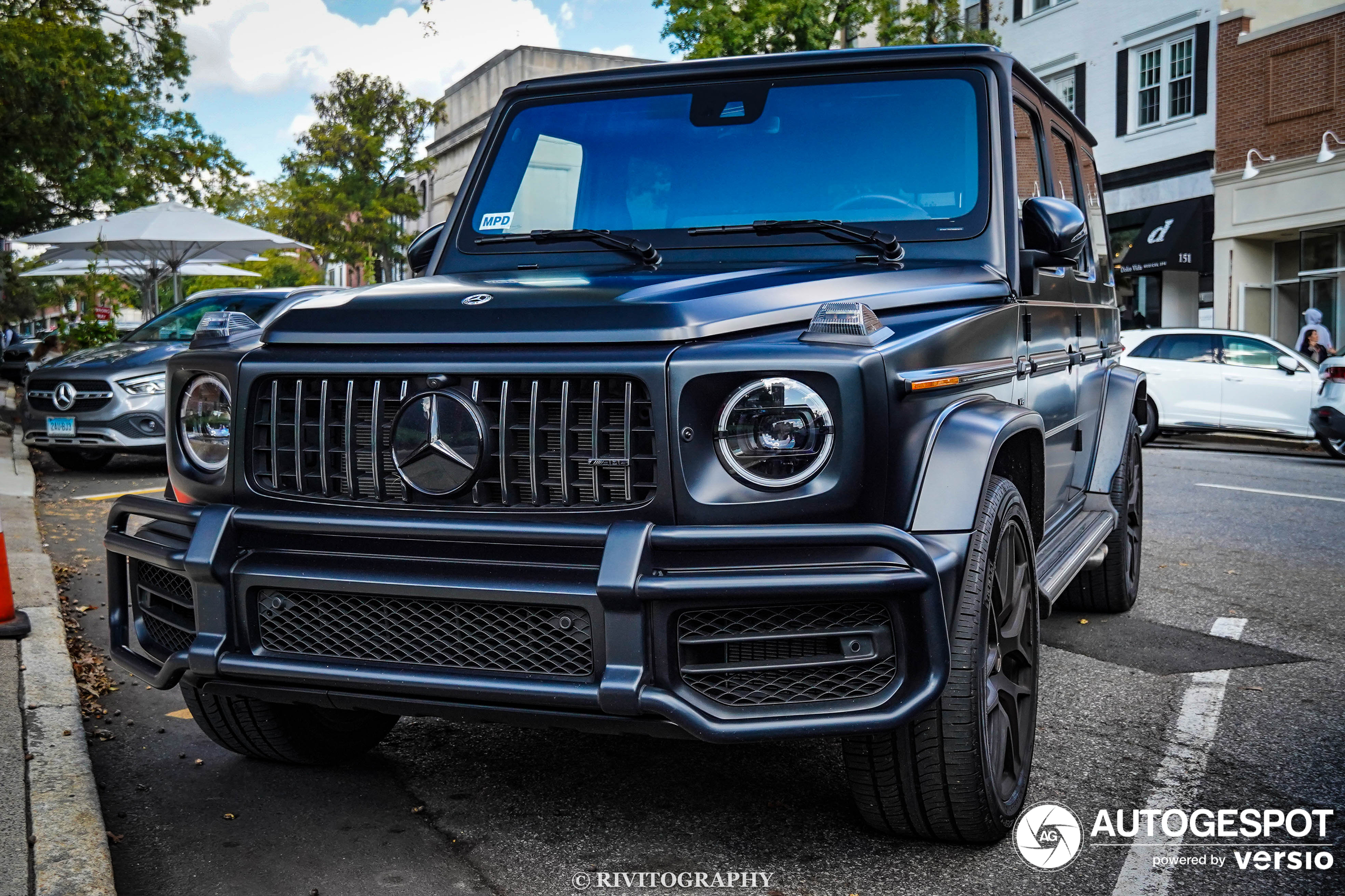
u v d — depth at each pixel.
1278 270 20.73
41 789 3.15
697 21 19.78
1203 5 21.19
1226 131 20.89
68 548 7.28
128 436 10.70
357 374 2.74
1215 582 6.48
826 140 3.63
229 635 2.81
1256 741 3.82
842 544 2.46
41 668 4.32
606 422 2.57
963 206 3.46
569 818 3.18
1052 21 24.52
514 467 2.62
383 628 2.70
